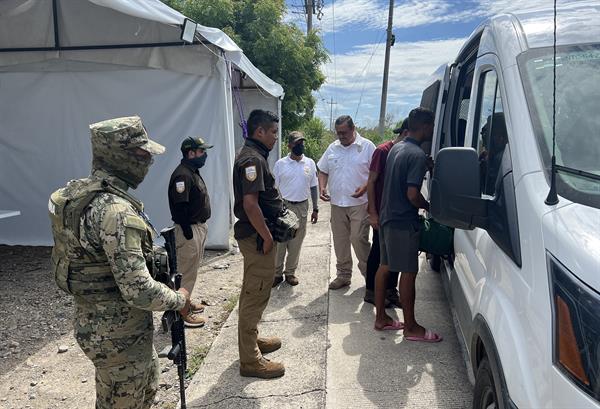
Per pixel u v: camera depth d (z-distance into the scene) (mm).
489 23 3148
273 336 4316
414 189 3666
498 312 2182
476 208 2375
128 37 7164
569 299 1609
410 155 3730
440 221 2449
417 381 3523
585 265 1611
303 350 4035
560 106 2297
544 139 2209
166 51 7125
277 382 3588
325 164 5457
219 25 16984
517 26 2777
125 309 2307
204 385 3613
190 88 7180
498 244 2285
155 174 7379
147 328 2434
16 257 7375
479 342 2598
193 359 4105
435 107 5250
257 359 3639
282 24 17516
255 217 3258
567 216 1832
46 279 6395
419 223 3852
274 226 3453
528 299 1890
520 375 1826
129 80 7309
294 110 17844
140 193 7414
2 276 6512
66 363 4223
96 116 7492
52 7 7160
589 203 1857
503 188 2332
